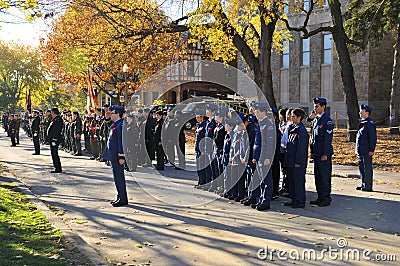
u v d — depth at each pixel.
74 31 27.61
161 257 6.68
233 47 22.78
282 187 11.68
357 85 35.97
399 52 25.97
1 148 26.38
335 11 22.80
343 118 36.44
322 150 10.16
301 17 39.97
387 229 8.16
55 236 7.31
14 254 6.18
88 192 12.02
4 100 68.06
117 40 21.81
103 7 22.23
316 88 39.28
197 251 6.95
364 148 11.82
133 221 8.87
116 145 10.30
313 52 39.47
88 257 6.34
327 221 8.78
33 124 22.45
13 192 11.27
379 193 11.61
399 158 17.22
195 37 22.16
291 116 10.38
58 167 15.86
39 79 64.56
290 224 8.56
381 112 35.66
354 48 26.27
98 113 20.84
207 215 9.40
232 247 7.12
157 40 23.55
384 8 24.36
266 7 19.42
